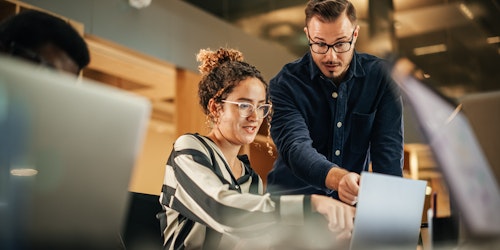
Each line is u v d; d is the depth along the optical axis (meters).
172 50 4.16
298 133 1.60
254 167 3.00
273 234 1.10
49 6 3.17
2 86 0.52
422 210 1.01
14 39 0.79
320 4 1.60
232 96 1.41
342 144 1.71
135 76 4.27
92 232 0.61
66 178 0.57
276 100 1.73
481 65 5.39
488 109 1.15
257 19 5.21
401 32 4.75
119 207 0.63
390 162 1.64
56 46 0.82
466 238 0.97
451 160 0.98
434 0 4.66
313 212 0.94
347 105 1.70
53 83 0.55
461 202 0.97
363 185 0.84
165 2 4.13
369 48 4.31
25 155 0.54
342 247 0.98
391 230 0.93
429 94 0.99
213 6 4.86
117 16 3.71
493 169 1.13
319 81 1.69
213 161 1.30
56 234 0.57
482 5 4.80
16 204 0.54
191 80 4.33
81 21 3.43
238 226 1.01
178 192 1.19
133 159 0.64
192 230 1.24
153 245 1.31
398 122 1.67
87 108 0.58
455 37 5.20
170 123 4.78
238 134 1.40
